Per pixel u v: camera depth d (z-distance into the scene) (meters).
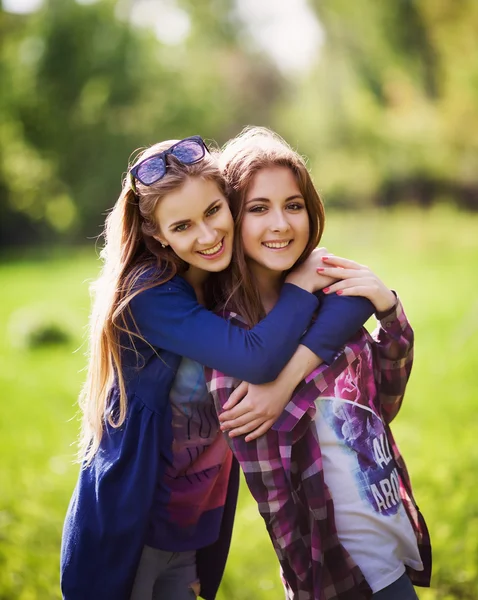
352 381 2.00
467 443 4.68
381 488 1.93
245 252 2.01
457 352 7.24
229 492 2.29
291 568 1.87
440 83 15.25
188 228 1.94
